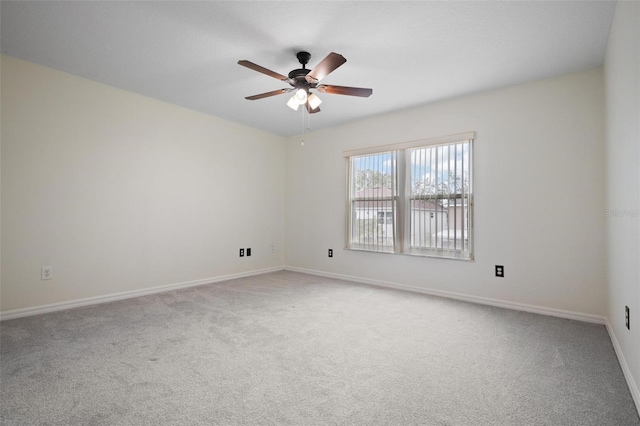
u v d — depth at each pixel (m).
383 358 2.12
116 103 3.52
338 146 4.86
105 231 3.44
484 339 2.46
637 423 1.46
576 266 2.99
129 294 3.61
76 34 2.47
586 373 1.92
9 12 2.19
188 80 3.32
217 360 2.07
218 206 4.56
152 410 1.53
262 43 2.58
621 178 2.01
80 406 1.56
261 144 5.20
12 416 1.47
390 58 2.79
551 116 3.14
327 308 3.25
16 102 2.87
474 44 2.55
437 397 1.66
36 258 2.98
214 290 4.01
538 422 1.46
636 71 1.58
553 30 2.35
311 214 5.19
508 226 3.36
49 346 2.26
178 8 2.15
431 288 3.87
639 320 1.55
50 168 3.07
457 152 3.70
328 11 2.16
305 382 1.80
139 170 3.72
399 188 4.16
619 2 1.95
